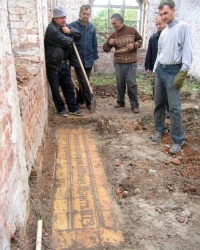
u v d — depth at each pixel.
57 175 3.39
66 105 5.87
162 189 3.07
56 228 2.47
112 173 3.45
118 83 5.67
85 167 3.61
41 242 2.22
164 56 3.64
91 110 5.55
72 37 4.91
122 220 2.62
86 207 2.78
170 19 3.47
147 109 5.91
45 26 4.93
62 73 4.98
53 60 4.62
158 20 4.89
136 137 4.48
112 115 5.43
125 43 5.24
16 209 2.04
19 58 3.73
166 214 2.68
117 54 5.39
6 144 1.83
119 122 5.04
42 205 2.74
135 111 5.62
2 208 1.71
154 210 2.73
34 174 3.03
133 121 5.16
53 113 5.45
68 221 2.56
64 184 3.20
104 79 8.67
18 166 2.12
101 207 2.79
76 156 3.92
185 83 8.27
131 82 5.44
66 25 4.95
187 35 3.40
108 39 5.41
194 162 3.72
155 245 2.31
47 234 2.38
